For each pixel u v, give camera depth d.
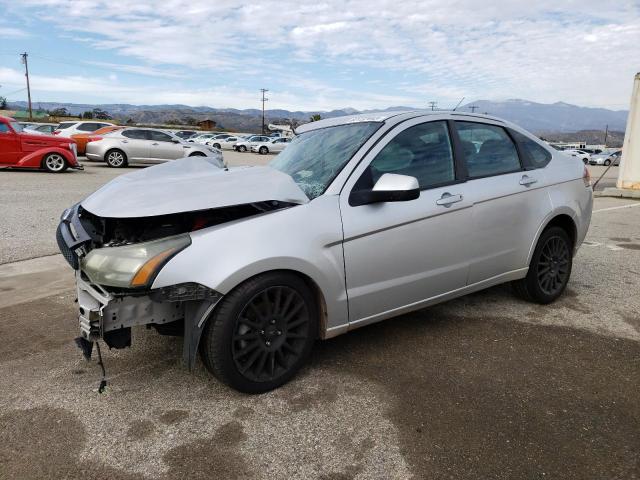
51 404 2.72
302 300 2.88
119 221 2.84
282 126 95.62
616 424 2.56
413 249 3.24
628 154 13.26
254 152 41.34
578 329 3.79
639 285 4.93
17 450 2.33
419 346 3.46
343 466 2.24
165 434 2.46
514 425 2.54
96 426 2.52
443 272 3.44
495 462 2.27
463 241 3.51
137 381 2.98
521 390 2.88
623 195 13.27
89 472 2.19
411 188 2.86
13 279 4.93
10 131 13.92
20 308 4.16
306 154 3.55
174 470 2.21
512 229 3.83
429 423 2.56
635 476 2.18
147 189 2.88
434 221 3.32
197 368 3.14
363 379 3.00
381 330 3.75
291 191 2.89
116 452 2.32
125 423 2.55
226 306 2.59
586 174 4.57
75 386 2.91
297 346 2.94
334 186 3.03
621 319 4.00
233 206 2.72
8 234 6.74
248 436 2.45
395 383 2.96
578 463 2.26
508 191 3.77
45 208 8.68
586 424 2.56
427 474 2.19
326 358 3.28
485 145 3.84
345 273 2.97
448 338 3.60
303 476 2.18
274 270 2.72
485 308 4.23
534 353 3.37
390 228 3.11
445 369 3.13
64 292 4.57
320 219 2.87
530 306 4.29
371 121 3.52
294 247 2.73
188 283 2.48
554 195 4.12
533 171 4.07
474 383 2.96
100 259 2.57
